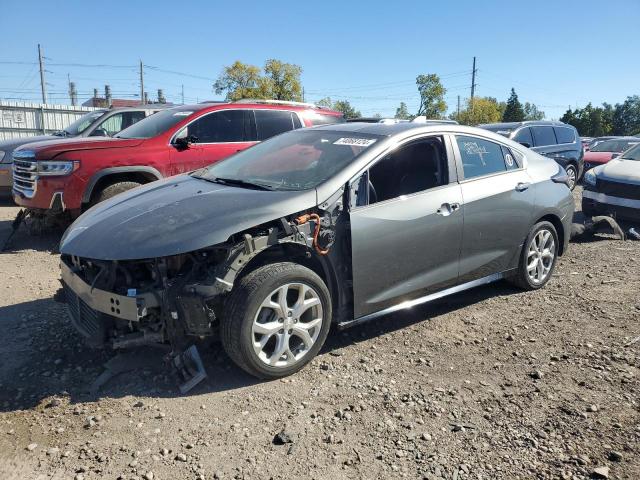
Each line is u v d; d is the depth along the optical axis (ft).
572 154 46.55
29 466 8.89
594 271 20.06
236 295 11.00
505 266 16.52
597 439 9.85
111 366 12.08
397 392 11.39
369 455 9.36
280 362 11.69
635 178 26.68
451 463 9.19
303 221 11.86
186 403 10.77
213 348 12.76
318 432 9.96
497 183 15.85
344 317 12.93
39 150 22.26
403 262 13.52
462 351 13.42
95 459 9.09
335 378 11.90
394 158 14.28
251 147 16.81
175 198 12.91
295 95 145.89
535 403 11.06
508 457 9.36
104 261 11.18
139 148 23.84
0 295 16.66
